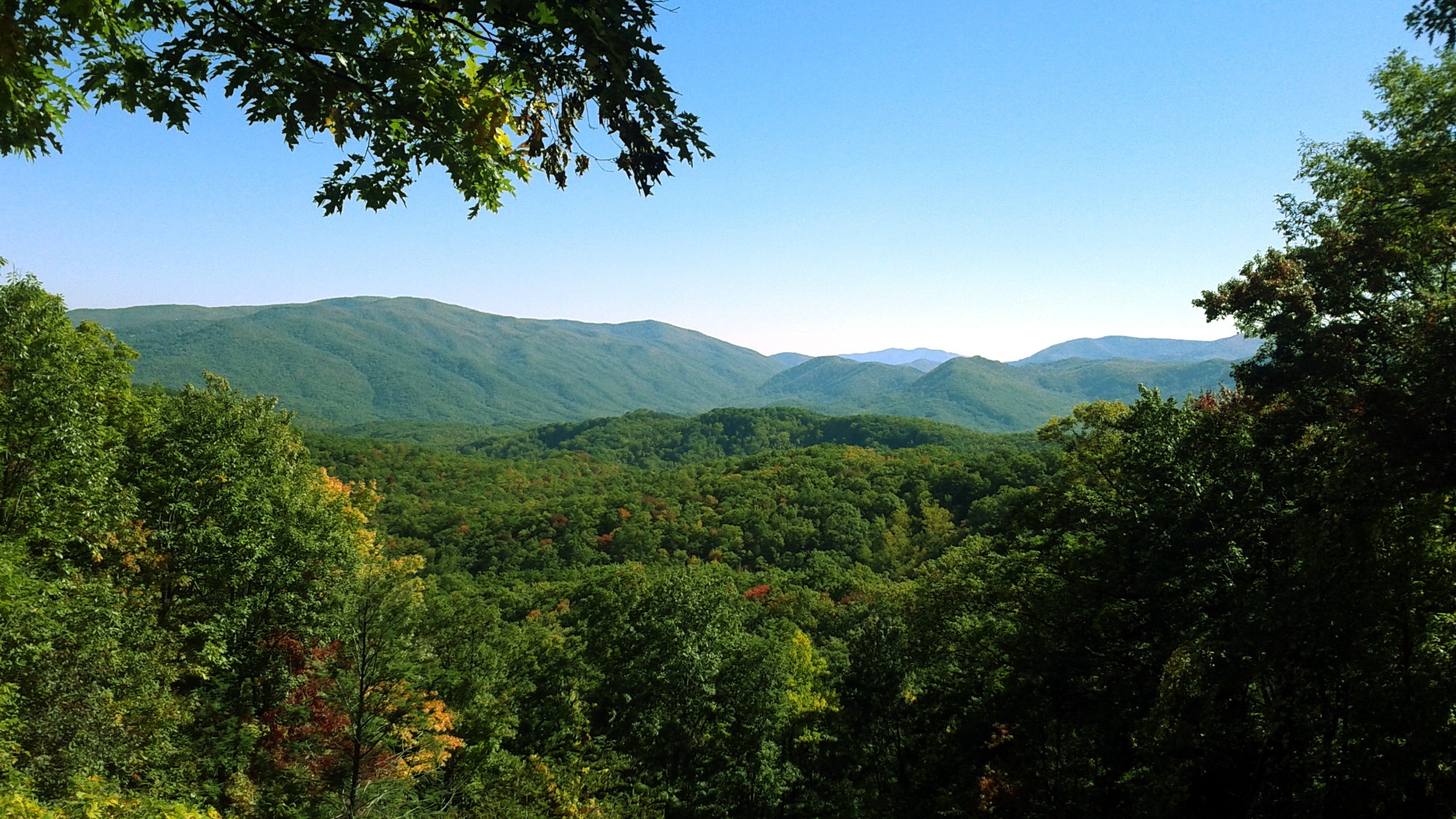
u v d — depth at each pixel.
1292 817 12.63
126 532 18.38
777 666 30.61
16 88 4.06
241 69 3.95
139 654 16.34
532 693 29.70
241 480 21.81
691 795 27.27
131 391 21.78
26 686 13.17
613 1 3.52
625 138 4.03
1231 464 15.00
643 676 29.70
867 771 31.45
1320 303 13.56
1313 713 13.02
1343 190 13.33
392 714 20.14
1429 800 10.66
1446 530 11.16
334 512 26.98
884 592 46.19
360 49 4.07
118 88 4.05
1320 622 11.36
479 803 22.94
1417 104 10.65
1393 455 10.39
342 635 18.97
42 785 12.05
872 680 34.47
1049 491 19.70
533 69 4.01
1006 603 19.47
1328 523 11.61
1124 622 16.53
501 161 4.66
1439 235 11.01
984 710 19.66
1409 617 11.36
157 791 15.17
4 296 15.87
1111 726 15.77
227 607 21.11
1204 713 13.23
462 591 69.88
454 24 4.09
